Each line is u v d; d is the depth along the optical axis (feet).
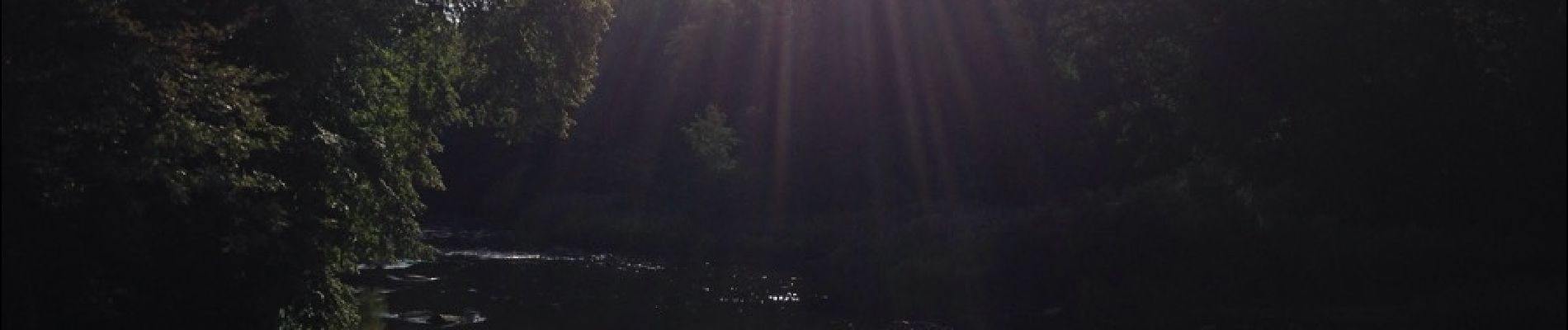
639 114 186.09
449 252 117.60
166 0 37.24
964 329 68.85
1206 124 79.92
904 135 138.62
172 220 37.29
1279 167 78.54
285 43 44.21
